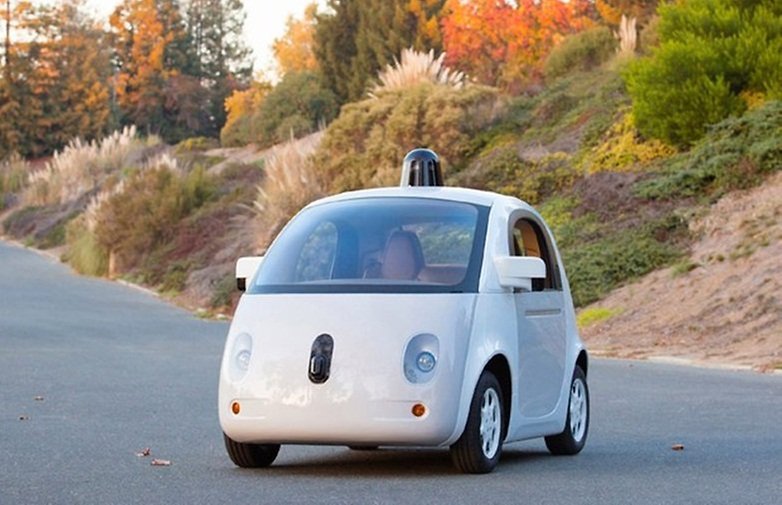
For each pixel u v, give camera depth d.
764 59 44.75
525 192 47.84
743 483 13.55
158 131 151.50
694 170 42.66
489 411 14.42
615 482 13.64
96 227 67.94
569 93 57.03
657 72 46.22
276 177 57.59
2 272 67.19
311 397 13.80
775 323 32.31
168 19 156.62
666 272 37.97
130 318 45.66
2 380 26.45
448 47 89.31
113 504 12.16
